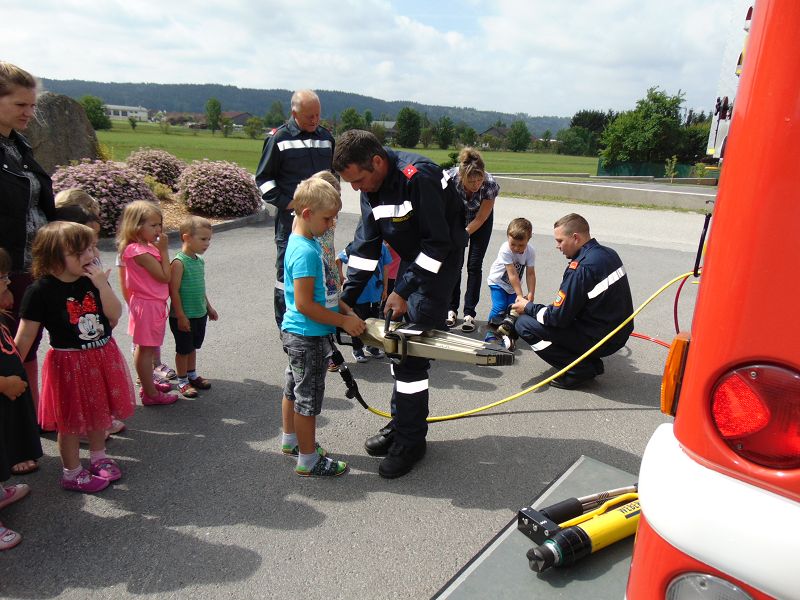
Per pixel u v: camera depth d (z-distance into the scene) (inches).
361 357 199.0
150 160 540.1
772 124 45.1
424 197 115.0
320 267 121.3
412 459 133.4
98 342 120.5
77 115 474.9
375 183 118.0
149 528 112.0
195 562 103.3
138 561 103.1
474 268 233.0
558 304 173.8
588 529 101.2
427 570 103.0
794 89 43.9
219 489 124.9
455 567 103.9
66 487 122.6
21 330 114.3
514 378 191.0
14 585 97.0
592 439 150.9
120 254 151.6
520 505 122.5
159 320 155.3
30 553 104.5
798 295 45.7
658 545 55.2
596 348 169.3
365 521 115.8
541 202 721.6
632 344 225.9
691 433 53.0
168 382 171.2
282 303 202.5
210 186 443.5
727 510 49.5
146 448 140.2
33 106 128.9
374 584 99.3
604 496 114.1
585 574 98.8
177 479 128.1
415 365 127.6
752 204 46.6
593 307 174.1
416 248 124.1
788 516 47.1
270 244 379.9
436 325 128.6
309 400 124.6
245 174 465.1
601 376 193.6
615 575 98.7
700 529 50.6
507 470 135.6
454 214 124.9
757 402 48.4
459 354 116.3
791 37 43.8
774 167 45.3
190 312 164.7
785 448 47.5
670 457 55.3
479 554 103.7
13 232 129.1
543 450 144.9
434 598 94.4
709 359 50.9
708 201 90.3
